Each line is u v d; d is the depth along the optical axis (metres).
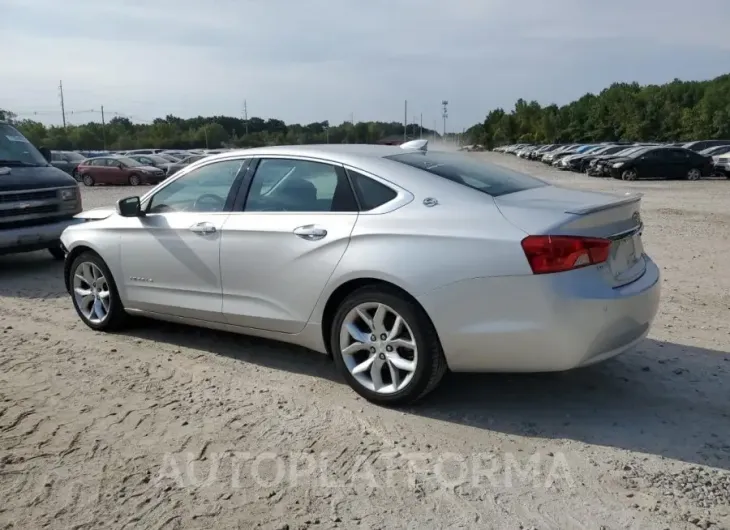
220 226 4.89
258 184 4.87
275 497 3.23
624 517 3.05
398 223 4.11
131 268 5.50
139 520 3.05
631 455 3.62
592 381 4.66
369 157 4.51
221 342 5.61
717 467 3.48
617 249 4.06
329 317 4.50
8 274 8.84
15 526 3.00
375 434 3.88
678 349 5.29
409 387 4.09
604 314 3.78
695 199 18.70
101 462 3.57
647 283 4.18
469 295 3.83
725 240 10.80
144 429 3.95
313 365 5.04
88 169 32.12
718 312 6.37
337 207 4.42
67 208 9.06
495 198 4.05
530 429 3.94
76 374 4.85
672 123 69.50
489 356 3.90
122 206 5.30
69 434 3.88
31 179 8.71
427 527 2.99
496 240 3.79
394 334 4.14
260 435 3.87
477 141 118.88
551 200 4.10
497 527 2.98
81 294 6.03
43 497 3.24
